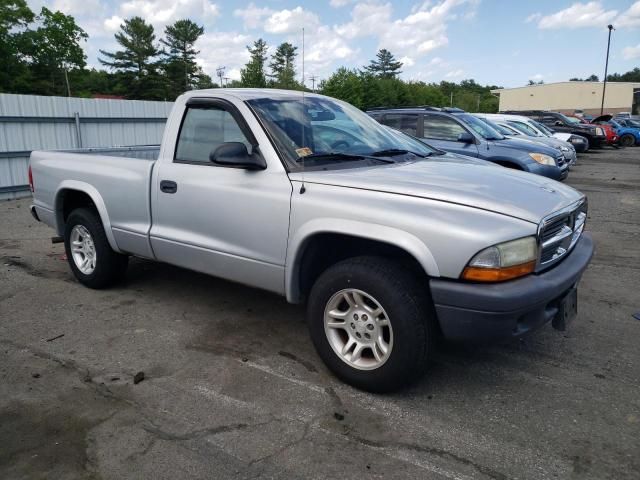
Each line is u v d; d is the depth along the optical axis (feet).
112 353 12.54
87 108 41.81
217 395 10.70
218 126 12.91
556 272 10.23
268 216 11.55
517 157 28.71
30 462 8.73
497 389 10.96
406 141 14.92
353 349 10.90
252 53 204.95
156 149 20.54
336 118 13.83
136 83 250.16
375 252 10.97
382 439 9.30
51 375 11.51
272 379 11.32
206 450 9.01
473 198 9.87
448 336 9.71
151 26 255.29
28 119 37.76
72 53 203.92
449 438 9.34
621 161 63.72
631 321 14.55
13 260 20.40
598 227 26.68
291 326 14.06
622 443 9.20
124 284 17.30
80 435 9.43
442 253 9.39
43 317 14.70
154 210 14.10
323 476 8.39
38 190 17.99
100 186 15.51
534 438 9.34
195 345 12.94
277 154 11.75
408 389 10.94
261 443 9.20
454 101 308.40
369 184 10.52
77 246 17.11
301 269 11.56
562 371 11.72
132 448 9.07
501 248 9.21
